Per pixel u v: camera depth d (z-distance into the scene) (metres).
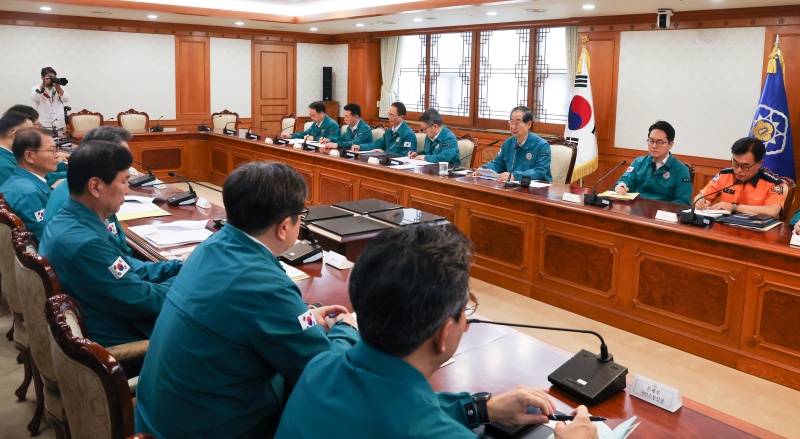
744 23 5.49
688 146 6.02
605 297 3.48
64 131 7.16
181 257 2.47
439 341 0.94
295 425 0.95
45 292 1.76
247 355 1.30
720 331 3.01
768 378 2.86
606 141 6.62
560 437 1.08
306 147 6.04
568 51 6.99
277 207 1.39
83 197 1.96
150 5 7.22
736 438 1.25
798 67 5.23
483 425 1.25
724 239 2.89
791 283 2.72
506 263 4.00
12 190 2.80
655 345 3.25
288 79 9.84
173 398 1.31
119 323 2.01
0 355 3.06
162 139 7.47
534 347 1.68
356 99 9.69
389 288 0.90
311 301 2.04
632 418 1.29
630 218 3.26
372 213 3.20
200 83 9.12
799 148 5.35
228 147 7.23
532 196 3.79
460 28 7.95
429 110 5.51
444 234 0.99
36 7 7.16
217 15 7.66
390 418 0.88
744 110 5.60
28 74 7.88
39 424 2.39
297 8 8.12
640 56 6.23
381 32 9.12
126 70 8.53
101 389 1.25
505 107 7.88
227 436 1.33
